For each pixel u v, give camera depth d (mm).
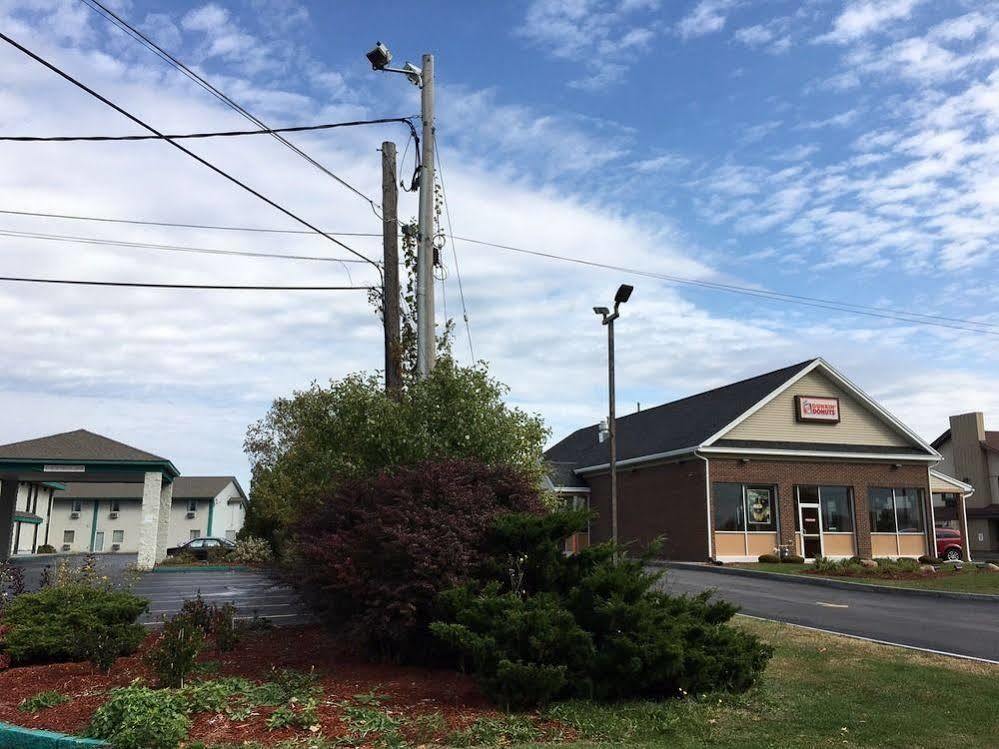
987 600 17281
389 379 12516
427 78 13227
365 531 8461
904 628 12836
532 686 6961
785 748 6023
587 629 7703
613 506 17375
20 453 28719
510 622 7238
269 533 34125
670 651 7121
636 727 6570
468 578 8375
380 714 6691
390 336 12625
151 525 28750
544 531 8570
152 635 11406
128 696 6336
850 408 32281
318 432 12398
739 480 29594
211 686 7270
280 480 26797
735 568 25172
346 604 8812
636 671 7172
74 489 61938
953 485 35625
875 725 6672
